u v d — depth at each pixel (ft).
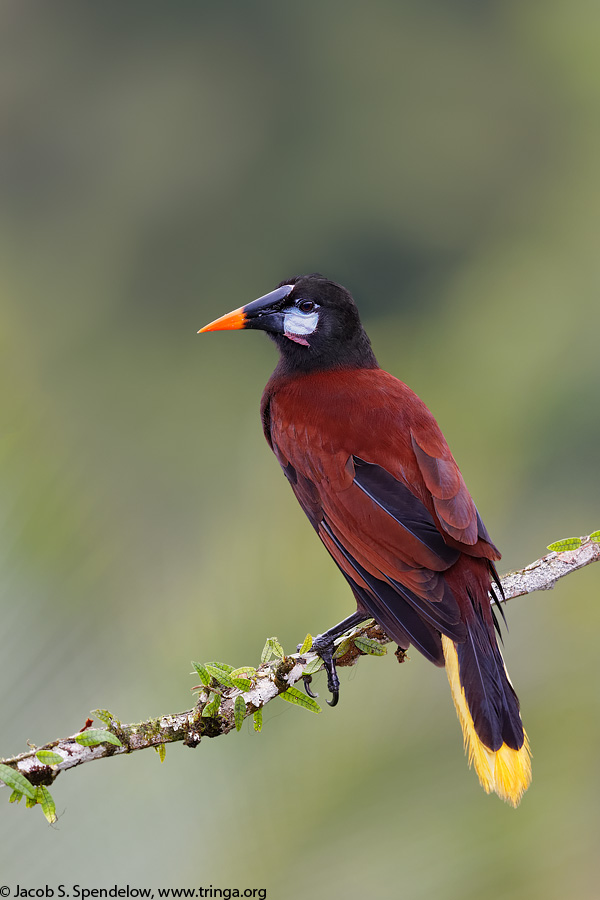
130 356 123.54
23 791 19.03
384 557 26.68
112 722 20.70
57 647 24.54
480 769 23.39
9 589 24.38
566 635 33.01
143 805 25.11
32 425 26.40
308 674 22.22
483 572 26.32
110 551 25.77
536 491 83.15
